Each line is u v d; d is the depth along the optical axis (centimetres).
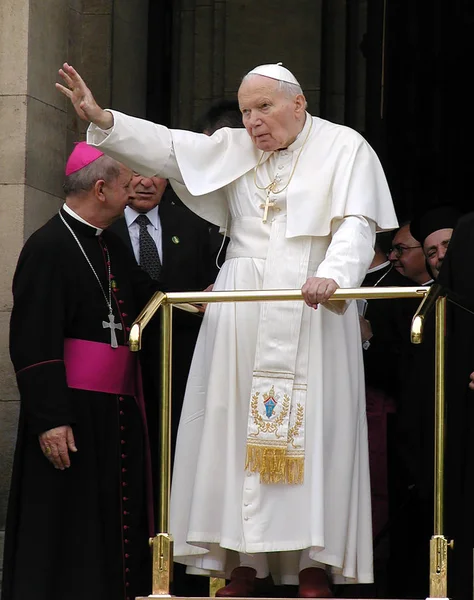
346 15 4072
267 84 2514
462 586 2645
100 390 2728
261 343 2505
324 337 2519
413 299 3136
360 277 2445
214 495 2498
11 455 3191
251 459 2472
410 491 3088
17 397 3200
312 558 2444
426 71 4162
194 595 2989
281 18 3978
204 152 2584
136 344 2356
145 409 2900
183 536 2531
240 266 2553
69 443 2644
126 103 3788
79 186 2784
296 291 2380
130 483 2739
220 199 2639
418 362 2964
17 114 3253
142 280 2898
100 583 2641
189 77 4016
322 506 2439
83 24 3653
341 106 4066
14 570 2642
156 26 4006
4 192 3241
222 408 2517
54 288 2711
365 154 2548
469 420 2711
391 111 4150
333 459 2494
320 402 2484
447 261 2795
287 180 2544
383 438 3083
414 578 3088
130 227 3097
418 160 4191
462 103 4200
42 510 2648
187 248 3117
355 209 2491
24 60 3262
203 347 2589
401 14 4141
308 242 2531
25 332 2681
